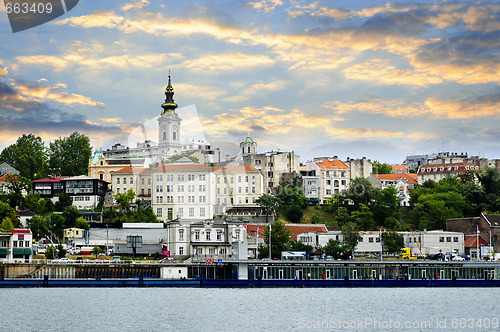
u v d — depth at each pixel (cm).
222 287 18775
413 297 17175
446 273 19262
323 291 18200
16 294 17075
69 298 16388
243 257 18988
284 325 13088
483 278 19300
